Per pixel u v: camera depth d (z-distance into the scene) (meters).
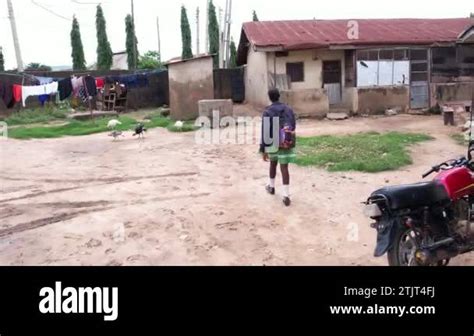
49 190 8.62
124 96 24.95
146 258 5.39
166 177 9.33
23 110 22.55
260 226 6.36
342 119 18.67
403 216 4.36
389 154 10.37
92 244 5.84
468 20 23.86
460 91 19.58
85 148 13.33
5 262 5.36
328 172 9.16
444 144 12.08
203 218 6.71
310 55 20.45
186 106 19.38
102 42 41.72
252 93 24.08
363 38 19.81
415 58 19.62
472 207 4.61
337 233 6.05
